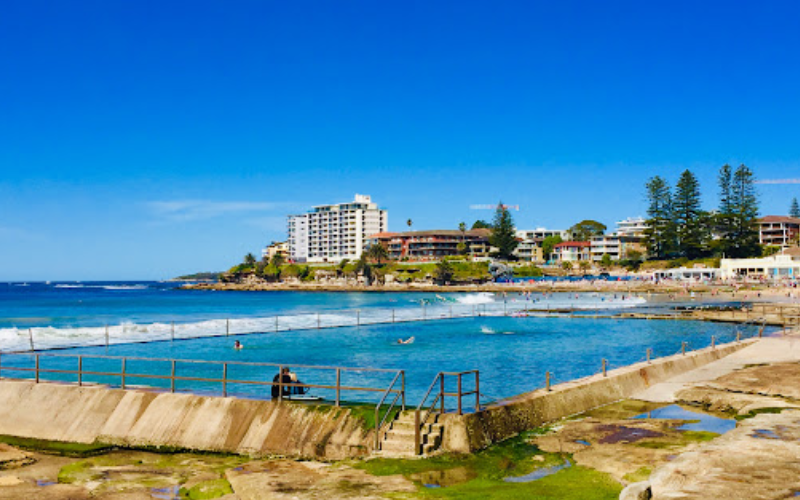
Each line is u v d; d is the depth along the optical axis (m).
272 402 15.05
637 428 15.08
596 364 32.09
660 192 152.50
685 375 22.39
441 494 10.50
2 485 12.05
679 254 160.75
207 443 14.85
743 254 143.62
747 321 53.91
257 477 11.78
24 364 32.47
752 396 17.97
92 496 11.34
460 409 13.63
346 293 179.62
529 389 24.66
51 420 16.27
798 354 26.44
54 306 96.75
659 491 9.84
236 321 60.69
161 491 11.66
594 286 139.75
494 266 187.50
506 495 10.41
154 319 66.94
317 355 36.84
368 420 13.94
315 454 13.84
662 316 63.75
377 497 10.38
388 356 35.97
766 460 11.41
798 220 174.62
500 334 50.06
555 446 13.60
